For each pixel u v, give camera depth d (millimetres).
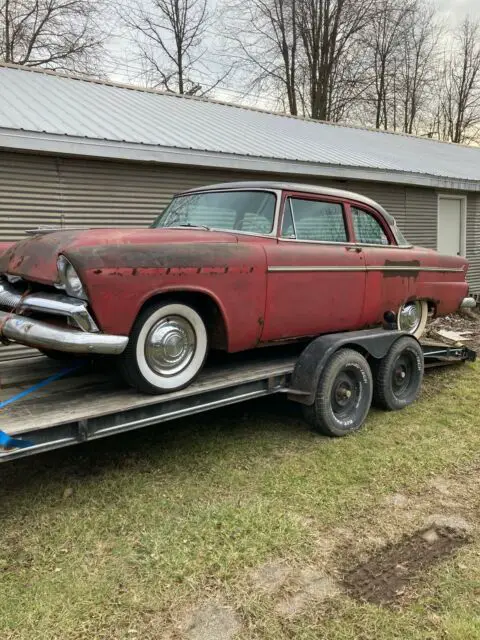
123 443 4090
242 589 2426
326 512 3088
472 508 3145
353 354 4203
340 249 4398
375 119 25531
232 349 3686
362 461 3756
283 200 4074
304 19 23188
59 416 2891
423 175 9984
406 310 5328
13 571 2559
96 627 2195
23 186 6246
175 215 4504
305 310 4078
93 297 2871
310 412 4082
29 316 3295
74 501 3215
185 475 3547
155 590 2420
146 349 3207
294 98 24219
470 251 12703
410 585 2453
